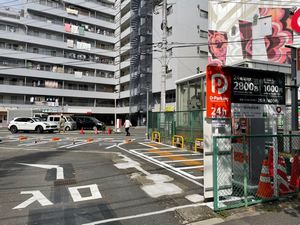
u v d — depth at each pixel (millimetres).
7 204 5973
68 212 5523
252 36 32500
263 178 6031
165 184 7586
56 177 8414
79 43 60719
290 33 29062
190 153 13367
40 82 57219
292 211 5438
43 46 57312
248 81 6414
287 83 12641
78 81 60625
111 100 65562
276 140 6211
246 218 5102
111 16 67062
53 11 58281
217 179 5730
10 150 14852
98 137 23969
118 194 6695
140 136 25672
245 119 6438
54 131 32375
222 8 36000
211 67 6016
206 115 5980
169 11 42281
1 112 52375
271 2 30812
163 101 19406
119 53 61688
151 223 4969
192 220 5047
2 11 54188
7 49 53188
